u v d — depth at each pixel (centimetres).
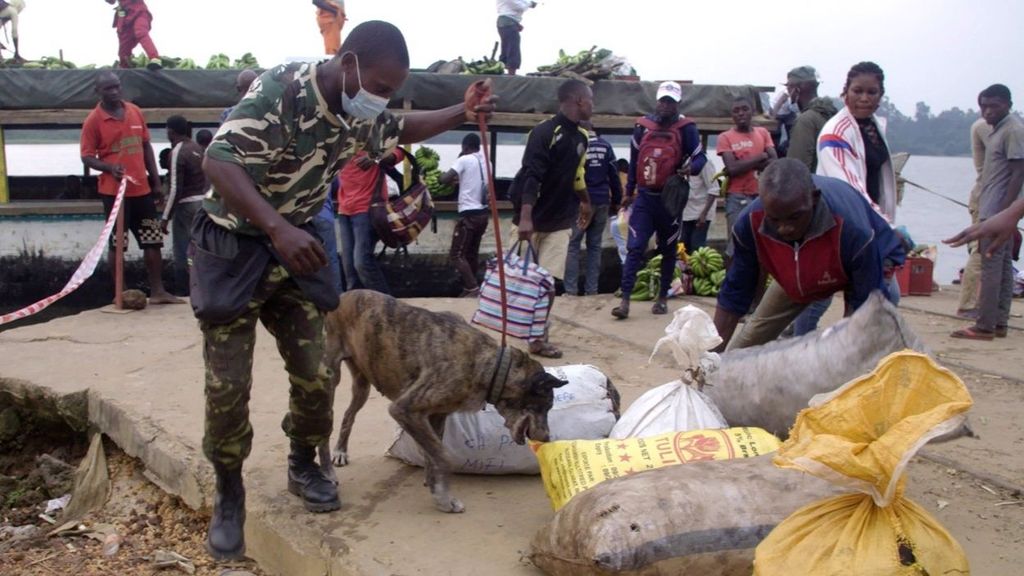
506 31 1295
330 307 379
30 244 1103
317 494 418
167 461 502
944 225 1992
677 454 378
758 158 991
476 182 1037
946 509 414
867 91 509
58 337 755
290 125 347
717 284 995
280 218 339
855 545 275
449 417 448
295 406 405
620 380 636
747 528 318
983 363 689
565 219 773
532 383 409
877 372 277
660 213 842
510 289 689
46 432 633
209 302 354
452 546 384
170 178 891
